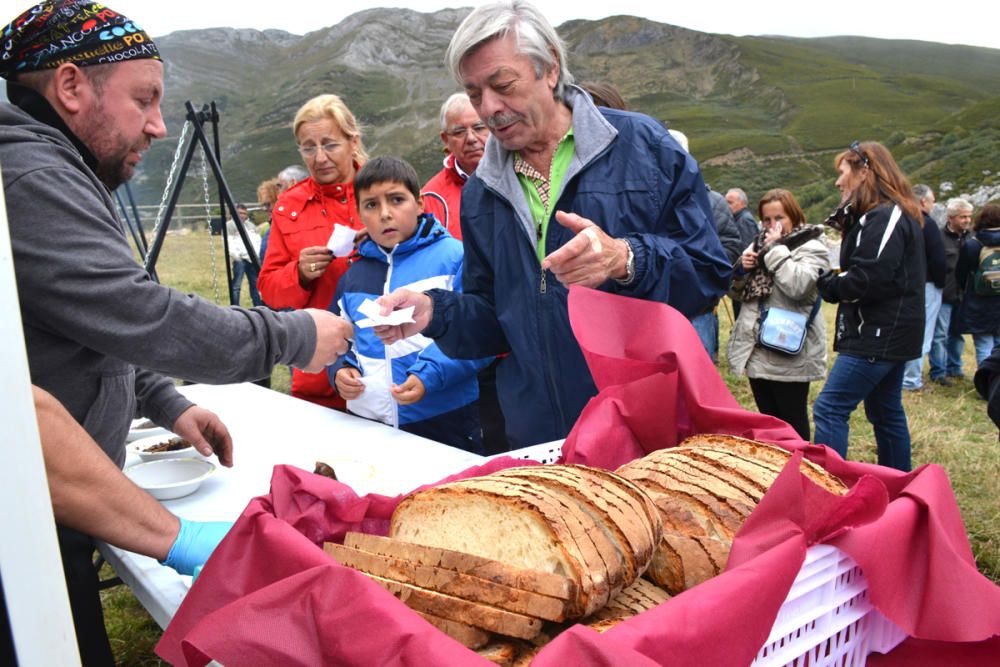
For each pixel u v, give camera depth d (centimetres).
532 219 200
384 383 254
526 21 181
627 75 16300
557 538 89
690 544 100
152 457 185
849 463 123
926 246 693
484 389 300
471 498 99
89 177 148
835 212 411
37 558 57
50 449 114
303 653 76
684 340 142
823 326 434
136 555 129
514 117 185
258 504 99
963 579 93
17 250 131
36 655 57
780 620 84
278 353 156
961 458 505
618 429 142
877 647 101
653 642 68
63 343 146
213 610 91
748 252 438
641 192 190
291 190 344
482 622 83
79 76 150
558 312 197
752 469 114
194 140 430
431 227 267
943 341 763
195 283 1273
